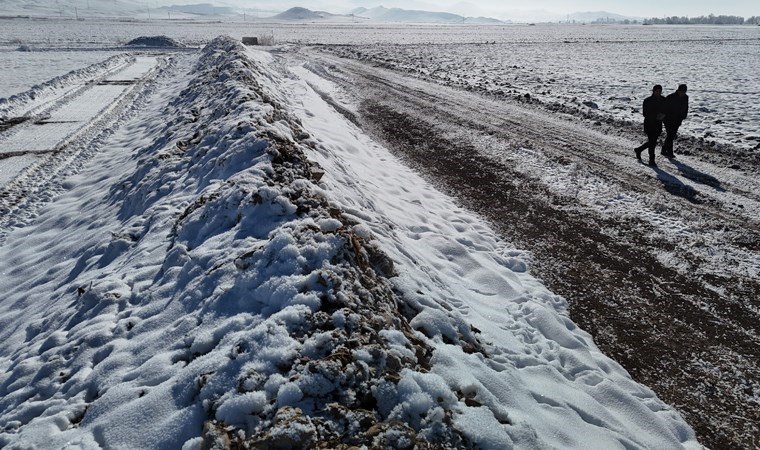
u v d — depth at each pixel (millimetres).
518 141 11734
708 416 3738
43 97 18859
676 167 9688
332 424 2414
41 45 46875
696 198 8039
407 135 12625
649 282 5621
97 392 3209
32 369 3742
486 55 40500
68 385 3379
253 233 4582
